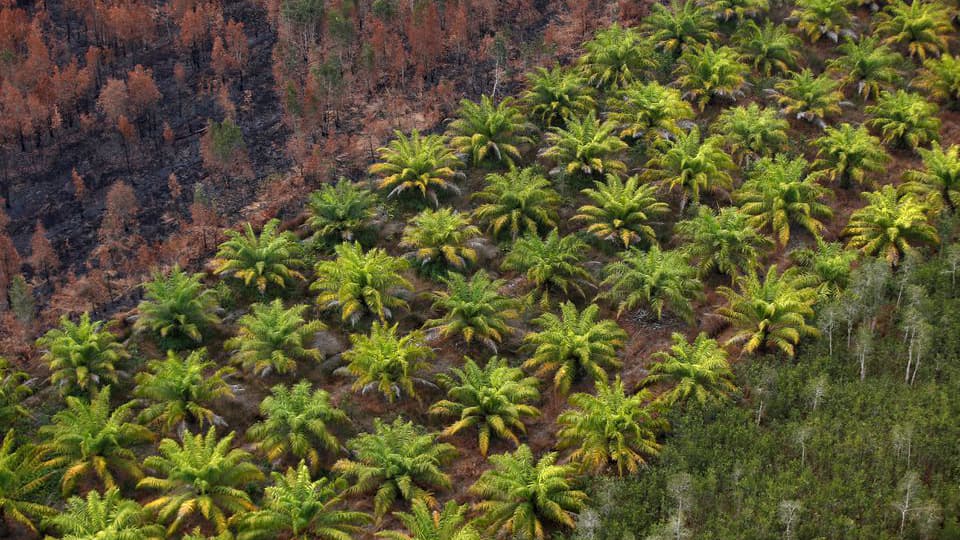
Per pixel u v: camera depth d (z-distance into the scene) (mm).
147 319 36000
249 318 35000
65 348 33250
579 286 37969
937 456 28328
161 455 31984
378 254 40094
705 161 41281
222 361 36031
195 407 31875
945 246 37781
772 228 40719
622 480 28750
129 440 30719
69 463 30000
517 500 28062
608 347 33812
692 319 35688
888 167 44500
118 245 41500
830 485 27703
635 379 33938
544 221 41219
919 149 41750
